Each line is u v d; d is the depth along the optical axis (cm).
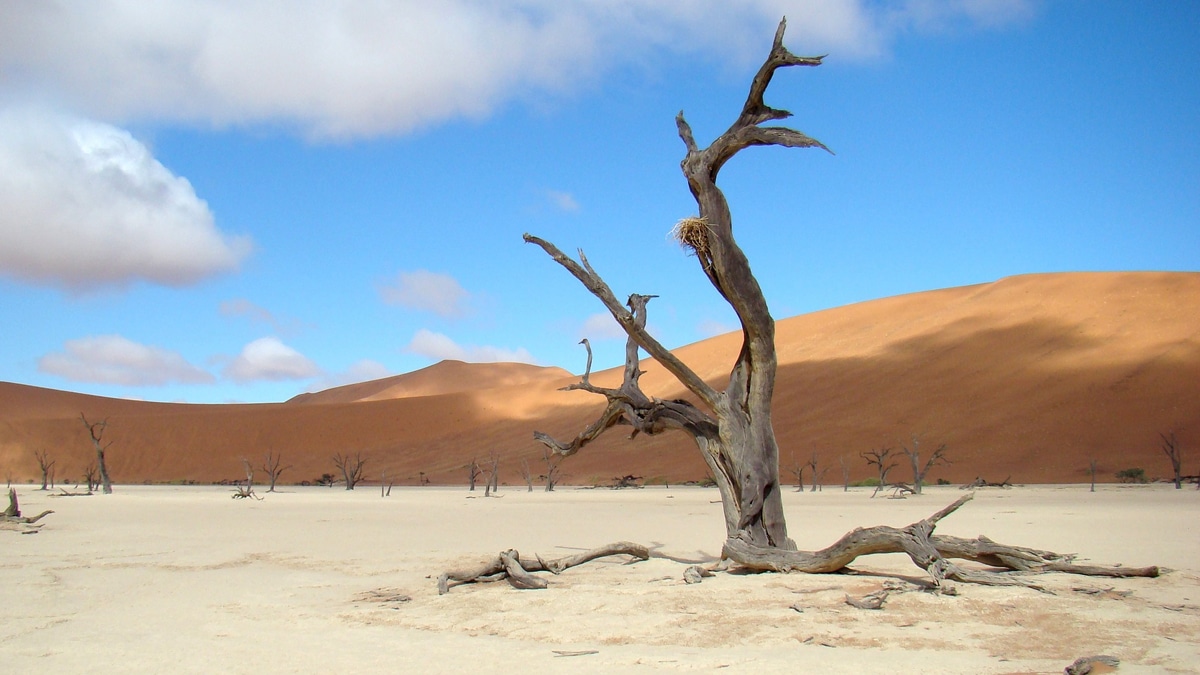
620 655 800
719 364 10669
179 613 1103
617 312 1396
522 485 7931
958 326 8975
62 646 898
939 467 6281
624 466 8188
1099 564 1270
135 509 3691
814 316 11225
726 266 1329
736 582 1194
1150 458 5706
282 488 7800
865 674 703
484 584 1284
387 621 1017
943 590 1053
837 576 1214
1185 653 762
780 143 1266
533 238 1407
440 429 11288
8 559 1741
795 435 7538
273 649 868
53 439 10706
